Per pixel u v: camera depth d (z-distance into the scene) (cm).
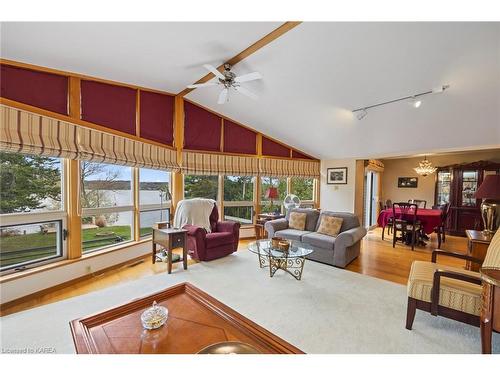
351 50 255
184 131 457
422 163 628
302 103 392
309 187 629
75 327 137
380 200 744
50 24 194
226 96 318
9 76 231
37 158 262
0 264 237
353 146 493
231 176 539
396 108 339
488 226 286
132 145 356
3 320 208
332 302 248
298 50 271
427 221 461
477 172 556
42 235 268
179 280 299
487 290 156
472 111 302
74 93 288
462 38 210
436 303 188
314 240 376
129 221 378
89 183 319
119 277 308
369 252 436
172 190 451
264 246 336
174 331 142
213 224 426
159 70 321
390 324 210
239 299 252
